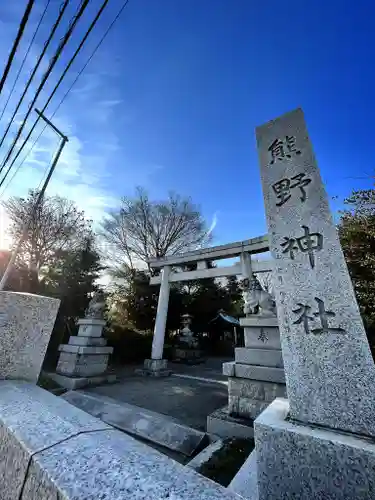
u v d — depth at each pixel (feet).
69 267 41.52
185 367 45.93
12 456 3.84
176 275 41.01
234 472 8.94
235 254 36.86
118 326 47.44
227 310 79.56
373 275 21.07
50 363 32.89
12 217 41.52
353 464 4.23
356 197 23.81
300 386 5.73
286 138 9.04
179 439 12.78
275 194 8.38
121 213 66.28
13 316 7.94
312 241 7.02
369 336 22.68
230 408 14.66
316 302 6.33
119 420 14.85
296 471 4.66
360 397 5.07
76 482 2.76
